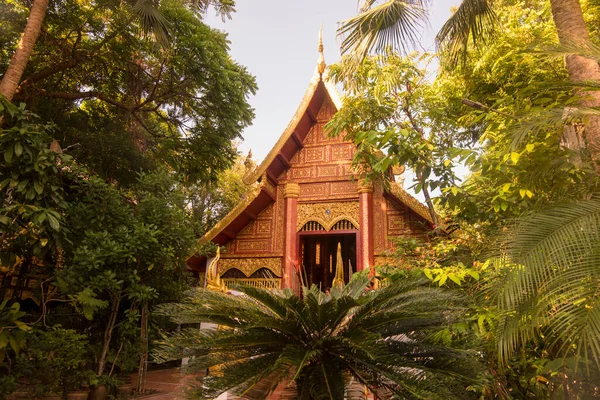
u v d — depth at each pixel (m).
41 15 9.24
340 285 4.09
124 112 15.06
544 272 2.67
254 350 3.05
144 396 8.72
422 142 6.21
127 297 8.80
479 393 4.12
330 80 10.89
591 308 2.44
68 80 14.55
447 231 7.09
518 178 4.95
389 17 6.66
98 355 8.32
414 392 2.56
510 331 2.84
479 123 9.87
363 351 2.69
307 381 2.88
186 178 16.52
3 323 6.50
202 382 3.06
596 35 9.34
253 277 10.96
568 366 3.53
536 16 10.14
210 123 15.14
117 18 13.20
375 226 10.34
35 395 7.44
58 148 9.38
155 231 8.38
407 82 9.03
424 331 3.33
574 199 3.67
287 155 11.28
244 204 10.66
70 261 8.42
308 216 11.02
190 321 3.19
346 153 11.18
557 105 4.26
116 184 15.23
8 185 6.95
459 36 7.11
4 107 7.03
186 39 12.94
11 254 7.54
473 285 4.26
